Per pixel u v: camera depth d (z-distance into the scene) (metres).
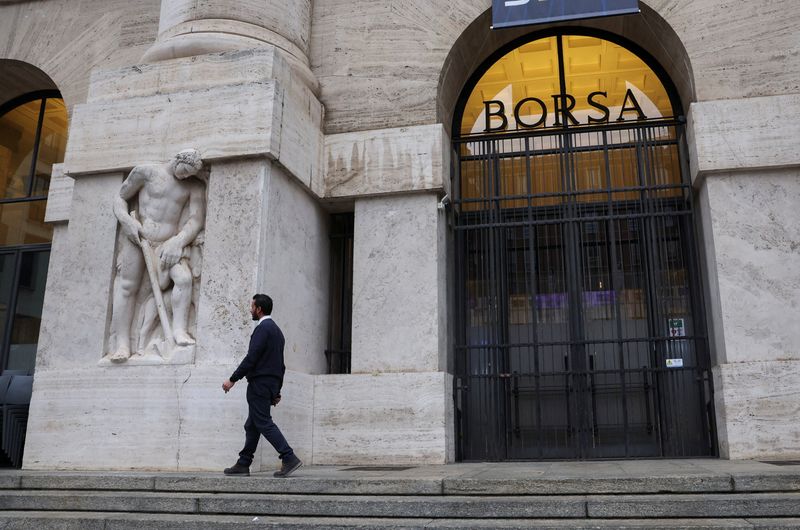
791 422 7.50
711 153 8.30
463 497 5.26
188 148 8.14
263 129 7.93
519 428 8.75
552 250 9.19
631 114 9.42
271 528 4.87
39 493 5.89
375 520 4.95
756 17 8.61
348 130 9.34
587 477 5.32
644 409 8.53
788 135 8.18
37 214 11.66
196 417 7.35
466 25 9.27
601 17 8.93
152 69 8.68
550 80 9.77
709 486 5.10
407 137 9.04
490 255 9.16
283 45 9.11
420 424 8.16
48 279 9.58
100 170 8.45
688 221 8.80
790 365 7.62
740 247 8.08
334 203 9.29
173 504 5.45
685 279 8.79
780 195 8.15
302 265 8.68
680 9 8.80
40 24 11.21
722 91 8.51
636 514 4.75
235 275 7.67
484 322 9.09
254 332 6.47
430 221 8.83
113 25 10.81
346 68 9.52
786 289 7.90
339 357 9.27
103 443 7.56
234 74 8.37
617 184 9.29
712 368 8.19
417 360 8.46
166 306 7.89
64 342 8.10
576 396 8.61
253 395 6.32
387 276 8.79
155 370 7.60
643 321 8.77
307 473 6.57
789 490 5.03
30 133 12.14
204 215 8.09
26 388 8.70
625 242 9.01
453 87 9.77
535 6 8.98
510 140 9.68
